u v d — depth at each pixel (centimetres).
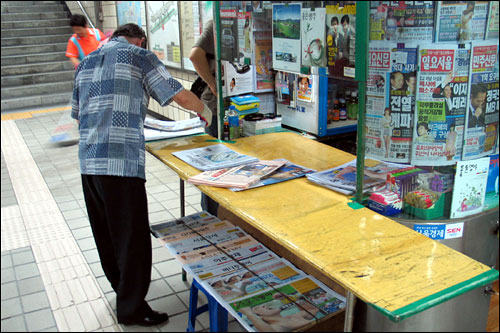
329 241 155
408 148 181
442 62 169
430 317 154
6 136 676
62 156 580
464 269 138
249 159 238
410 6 167
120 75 223
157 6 666
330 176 210
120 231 233
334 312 180
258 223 168
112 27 865
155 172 519
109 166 222
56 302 286
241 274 206
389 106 179
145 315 252
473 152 180
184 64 618
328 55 196
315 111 378
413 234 160
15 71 953
